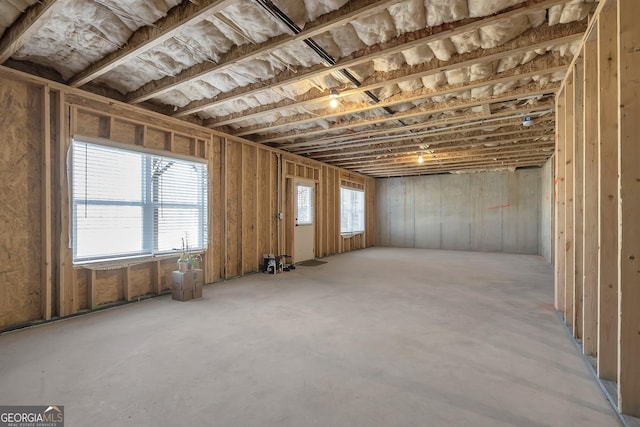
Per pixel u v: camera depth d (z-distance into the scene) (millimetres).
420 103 4324
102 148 3740
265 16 2426
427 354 2482
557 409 1785
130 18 2496
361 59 2844
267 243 6395
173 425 1634
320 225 8180
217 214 5258
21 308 3125
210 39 2793
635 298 1688
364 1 2201
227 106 4457
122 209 3947
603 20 2008
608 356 2035
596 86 2418
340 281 5230
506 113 4406
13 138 3096
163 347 2598
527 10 2186
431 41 2555
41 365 2273
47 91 3246
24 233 3158
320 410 1769
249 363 2324
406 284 4996
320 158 8023
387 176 11227
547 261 7551
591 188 2426
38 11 2311
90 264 3586
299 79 3307
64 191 3369
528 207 9188
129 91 3908
